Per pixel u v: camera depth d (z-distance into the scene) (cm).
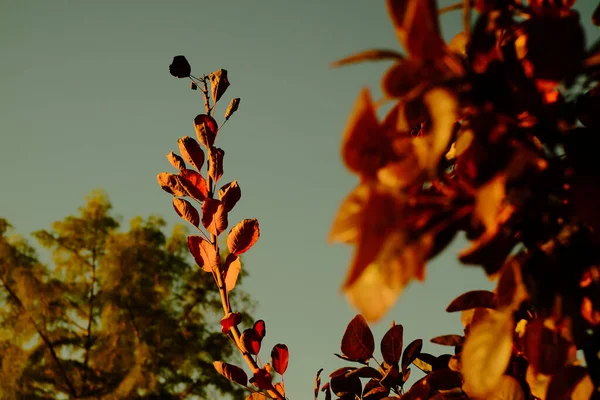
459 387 153
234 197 175
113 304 1580
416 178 122
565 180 139
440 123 123
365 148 124
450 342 157
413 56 131
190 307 1764
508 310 136
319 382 173
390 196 114
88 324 1642
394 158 124
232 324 172
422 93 129
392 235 112
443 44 131
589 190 138
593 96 142
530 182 138
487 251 140
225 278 173
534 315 148
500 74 139
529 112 141
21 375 1465
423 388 154
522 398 146
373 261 111
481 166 138
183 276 1773
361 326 169
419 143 126
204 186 177
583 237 139
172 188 177
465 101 139
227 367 172
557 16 142
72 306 1614
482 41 140
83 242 1739
